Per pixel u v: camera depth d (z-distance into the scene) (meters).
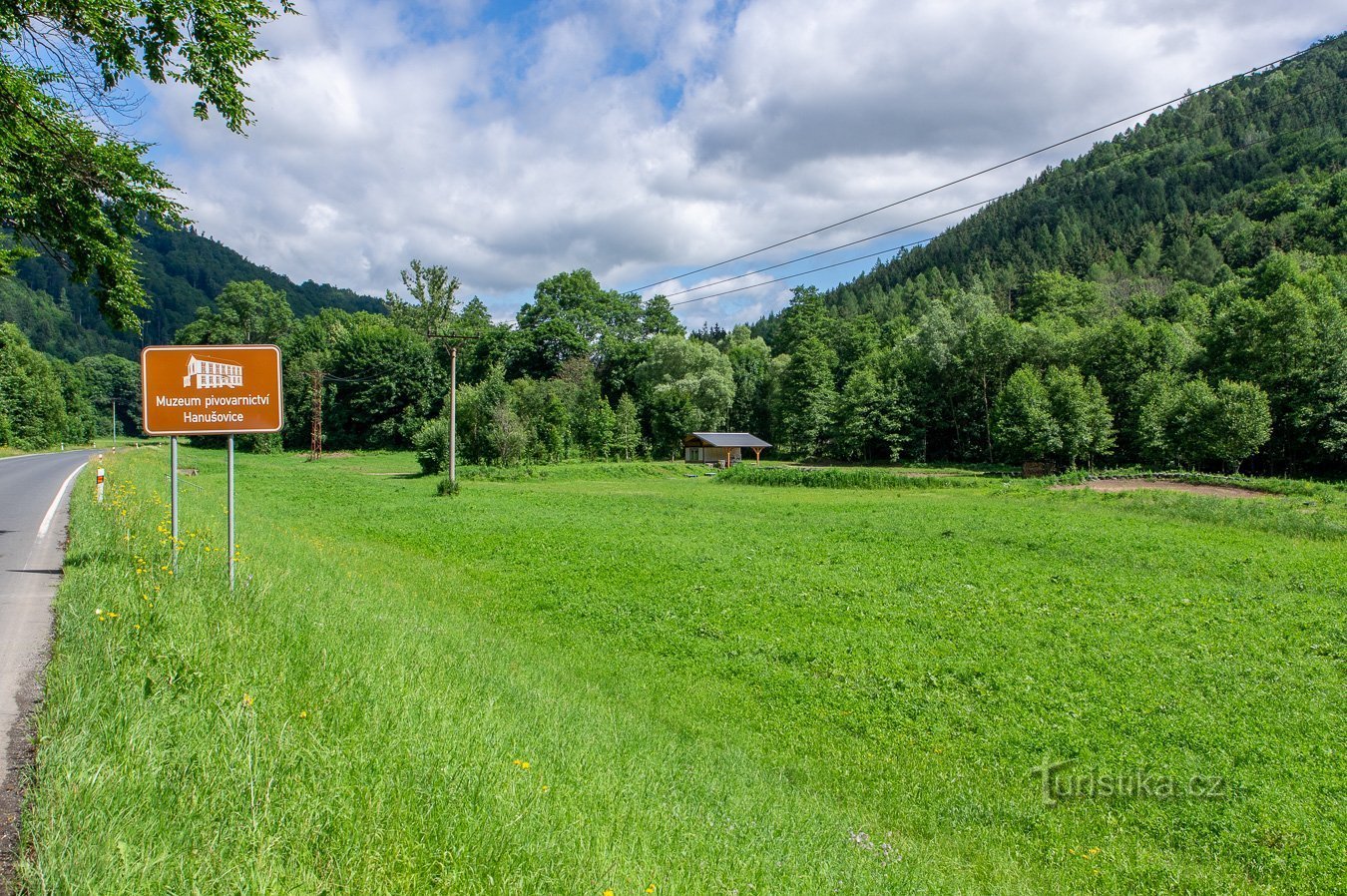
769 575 17.94
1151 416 51.62
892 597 15.69
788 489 47.09
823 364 83.25
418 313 107.75
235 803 3.73
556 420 76.12
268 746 4.37
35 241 12.98
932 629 13.38
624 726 8.42
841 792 7.90
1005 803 7.59
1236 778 7.80
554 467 63.94
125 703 4.73
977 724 9.44
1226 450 45.75
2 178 10.48
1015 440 59.44
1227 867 6.46
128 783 3.71
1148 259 123.50
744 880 4.48
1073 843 6.89
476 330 107.38
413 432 90.00
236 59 11.34
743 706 10.14
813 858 5.60
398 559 19.67
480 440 66.94
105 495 20.38
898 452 73.38
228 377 9.18
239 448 90.12
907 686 10.71
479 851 3.78
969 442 75.12
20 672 6.02
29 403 77.81
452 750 5.09
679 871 4.25
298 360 95.38
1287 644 12.00
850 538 23.97
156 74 11.26
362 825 3.79
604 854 4.09
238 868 3.20
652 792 6.02
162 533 12.29
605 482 56.00
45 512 18.45
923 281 152.50
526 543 22.75
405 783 4.34
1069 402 56.34
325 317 115.31
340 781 4.12
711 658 12.05
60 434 86.44
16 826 3.60
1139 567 18.23
